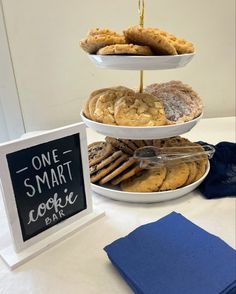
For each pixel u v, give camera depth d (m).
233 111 1.49
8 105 1.35
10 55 1.25
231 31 1.32
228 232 0.59
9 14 1.19
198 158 0.74
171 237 0.51
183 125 0.64
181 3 1.26
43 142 0.52
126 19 1.27
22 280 0.48
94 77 1.34
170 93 0.76
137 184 0.68
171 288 0.41
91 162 0.73
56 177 0.56
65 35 1.26
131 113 0.66
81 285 0.47
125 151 0.73
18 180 0.50
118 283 0.47
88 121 0.69
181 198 0.71
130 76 1.36
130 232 0.57
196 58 1.36
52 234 0.57
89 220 0.61
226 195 0.71
